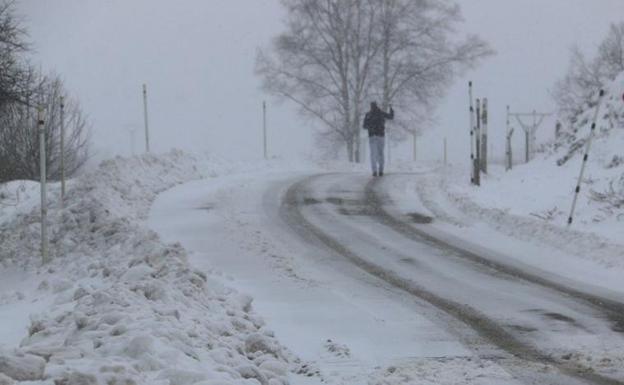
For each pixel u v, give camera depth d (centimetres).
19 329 2133
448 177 6400
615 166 5209
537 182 5391
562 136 6606
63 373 1225
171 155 5984
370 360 1931
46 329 1814
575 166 5597
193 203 4628
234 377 1487
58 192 4816
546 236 3659
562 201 4650
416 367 1859
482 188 5538
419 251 3478
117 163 5028
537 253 3456
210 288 2416
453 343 2098
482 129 6831
